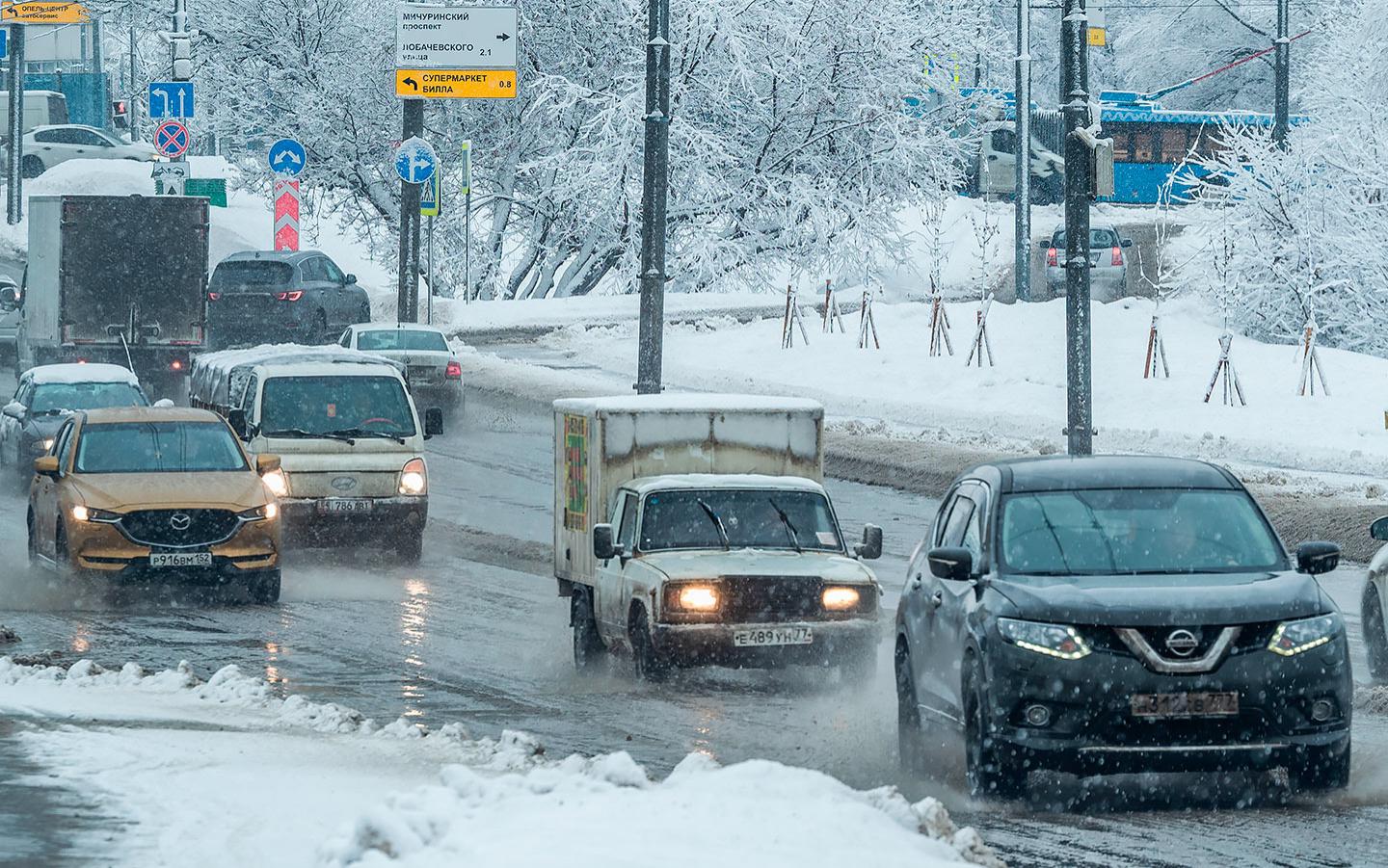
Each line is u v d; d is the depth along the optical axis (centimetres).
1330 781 2948
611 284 16600
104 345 10619
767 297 16138
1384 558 4288
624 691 4353
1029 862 2514
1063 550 3138
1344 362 10856
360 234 17838
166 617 5488
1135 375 10869
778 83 16175
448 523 7638
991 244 19238
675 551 4450
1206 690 2878
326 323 12912
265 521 5738
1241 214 13250
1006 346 12269
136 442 6003
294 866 2216
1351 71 15850
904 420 10231
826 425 9769
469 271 15750
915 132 16625
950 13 16875
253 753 3100
